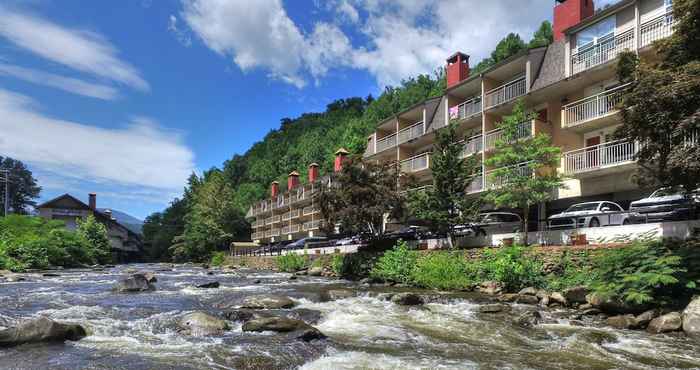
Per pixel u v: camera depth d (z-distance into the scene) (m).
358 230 26.59
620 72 13.46
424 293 16.56
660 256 12.62
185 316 10.06
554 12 27.78
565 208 25.12
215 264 57.72
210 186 81.06
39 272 32.16
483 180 28.61
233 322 10.56
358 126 82.06
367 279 22.52
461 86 33.03
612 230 16.25
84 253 48.06
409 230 28.27
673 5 12.38
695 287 11.17
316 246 39.50
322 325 10.84
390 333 9.95
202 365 6.98
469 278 18.39
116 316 10.92
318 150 89.75
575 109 24.16
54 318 10.52
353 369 7.12
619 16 22.30
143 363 6.99
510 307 12.72
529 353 8.37
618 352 8.48
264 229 76.38
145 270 37.38
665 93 10.52
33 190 99.50
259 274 31.91
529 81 26.81
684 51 12.19
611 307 12.03
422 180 36.69
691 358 8.06
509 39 63.44
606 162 21.86
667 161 11.01
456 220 21.94
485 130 29.98
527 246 18.61
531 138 20.27
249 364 7.15
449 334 9.94
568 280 15.36
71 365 6.86
